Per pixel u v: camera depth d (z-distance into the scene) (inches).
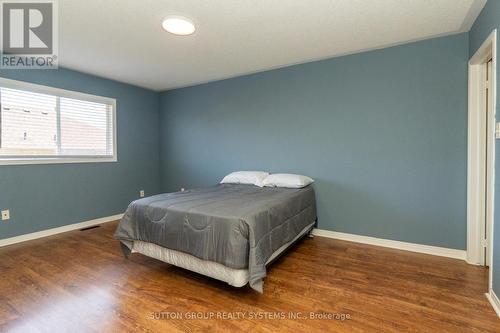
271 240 83.0
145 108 181.9
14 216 120.3
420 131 106.7
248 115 151.9
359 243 120.0
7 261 99.4
